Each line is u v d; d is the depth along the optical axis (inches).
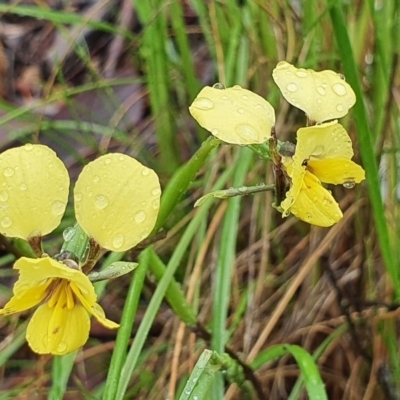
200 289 8.6
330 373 7.9
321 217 5.1
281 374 7.9
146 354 8.0
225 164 9.1
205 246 7.8
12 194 4.9
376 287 8.0
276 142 5.1
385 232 6.6
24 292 4.9
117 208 4.8
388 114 7.2
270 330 7.7
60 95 9.1
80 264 5.0
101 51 11.8
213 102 5.0
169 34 10.1
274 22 8.7
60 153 10.1
